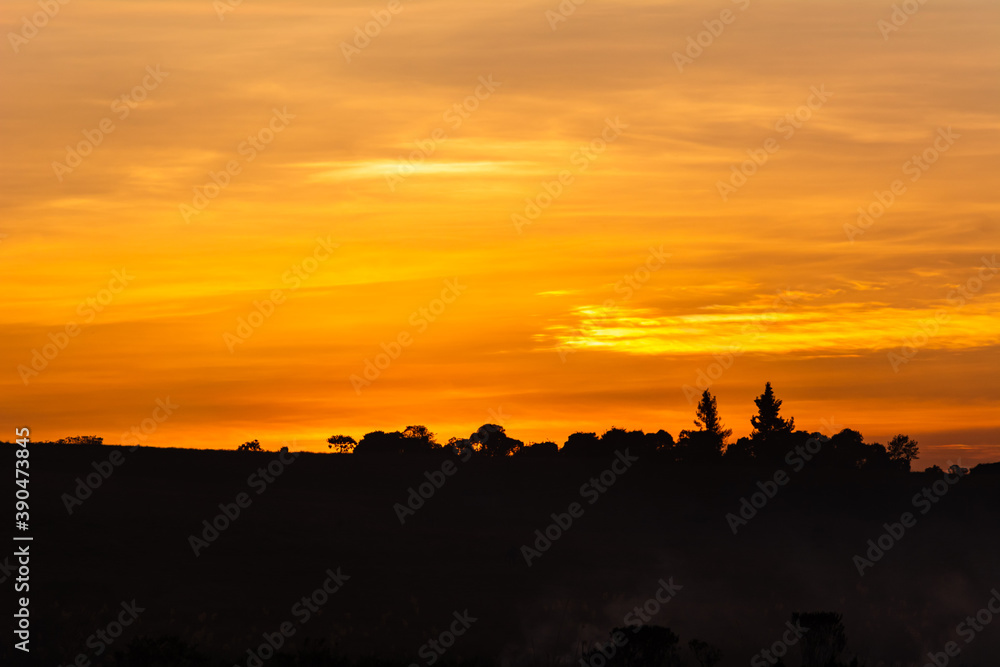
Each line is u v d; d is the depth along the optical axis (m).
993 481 153.38
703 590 81.81
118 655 38.47
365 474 152.75
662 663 37.75
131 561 84.19
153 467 139.75
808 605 73.44
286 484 139.88
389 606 71.25
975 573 92.81
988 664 51.81
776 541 117.69
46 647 50.06
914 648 55.16
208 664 40.19
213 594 73.75
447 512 129.25
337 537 102.38
